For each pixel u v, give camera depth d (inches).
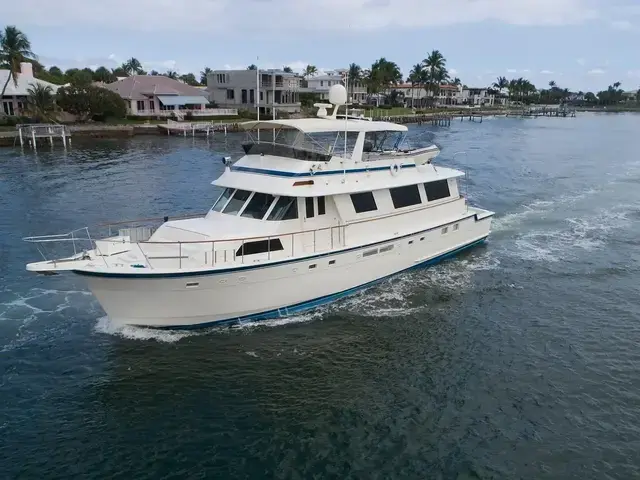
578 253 905.5
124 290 550.3
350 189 660.7
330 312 658.2
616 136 3356.3
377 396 506.0
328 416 476.4
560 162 2017.7
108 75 4281.5
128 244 593.0
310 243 639.8
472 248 903.1
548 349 593.9
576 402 500.4
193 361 548.1
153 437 443.8
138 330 590.2
